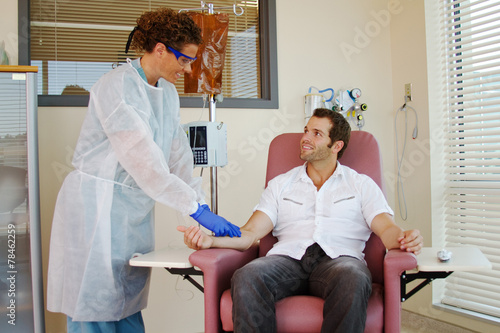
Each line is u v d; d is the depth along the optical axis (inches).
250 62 114.0
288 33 112.8
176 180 62.3
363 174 76.5
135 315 73.0
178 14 65.2
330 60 116.2
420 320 107.1
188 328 103.7
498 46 97.1
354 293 54.6
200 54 82.0
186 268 65.4
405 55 114.4
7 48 94.7
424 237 108.6
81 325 64.7
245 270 59.8
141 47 66.8
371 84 119.0
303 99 113.5
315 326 57.2
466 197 102.0
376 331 57.6
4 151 77.8
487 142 96.5
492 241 97.8
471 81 102.7
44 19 103.5
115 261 64.2
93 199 64.1
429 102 107.3
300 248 70.1
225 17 82.7
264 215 75.7
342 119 75.7
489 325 92.9
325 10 116.0
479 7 100.9
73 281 63.8
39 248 79.4
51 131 96.3
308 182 76.2
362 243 73.5
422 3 108.4
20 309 78.6
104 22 107.1
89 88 105.7
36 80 79.5
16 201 78.3
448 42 108.0
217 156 83.4
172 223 103.0
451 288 104.3
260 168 110.0
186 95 108.7
